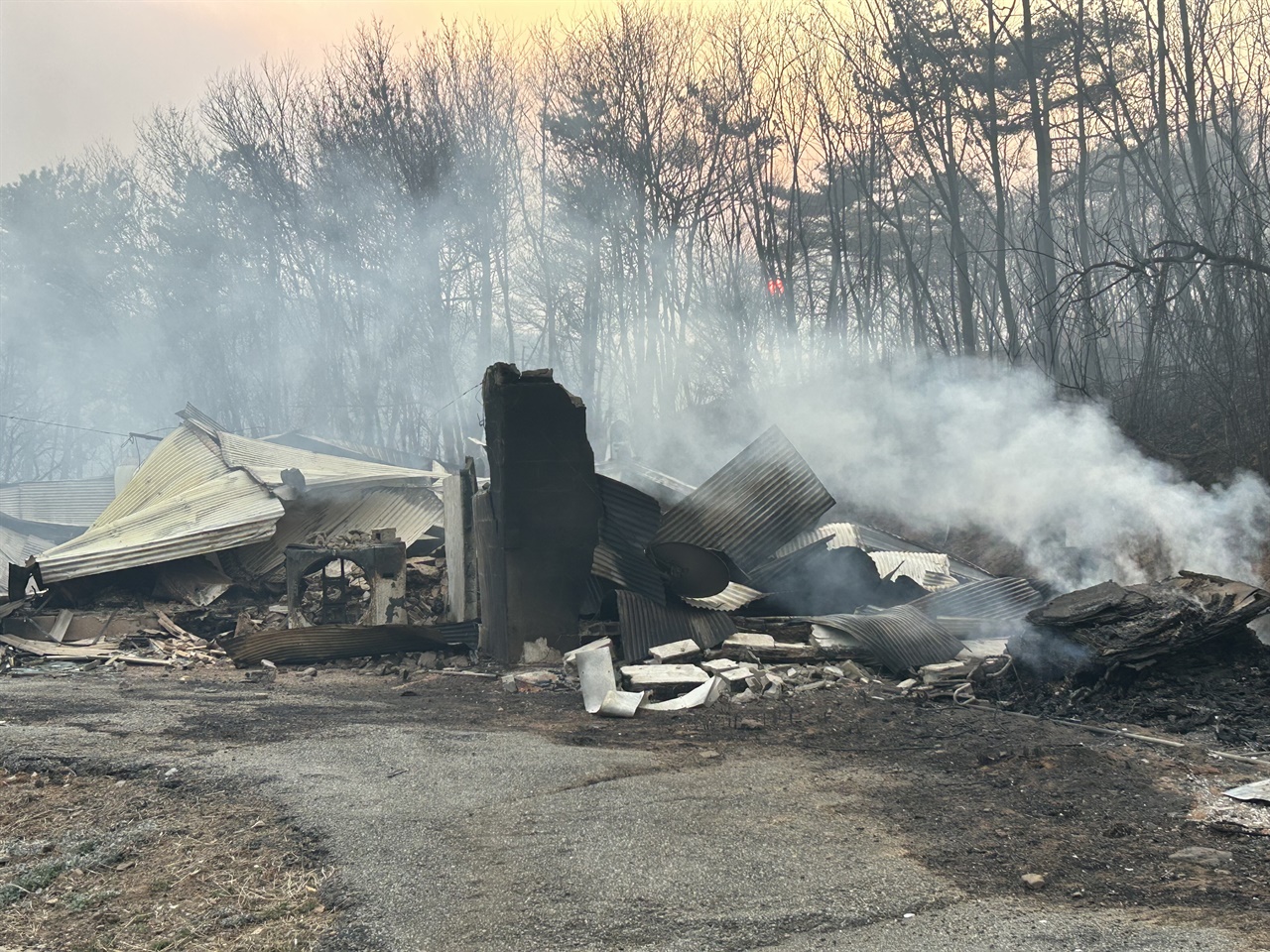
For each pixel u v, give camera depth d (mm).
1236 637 9633
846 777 7164
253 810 6785
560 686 11430
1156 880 5227
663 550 13117
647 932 4832
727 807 6512
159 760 7988
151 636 15961
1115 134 24891
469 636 14203
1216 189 21594
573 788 7008
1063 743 7926
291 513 19578
